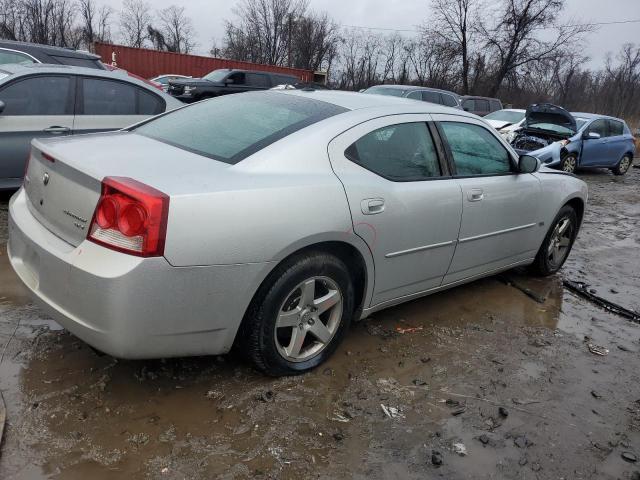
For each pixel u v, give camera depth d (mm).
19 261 2768
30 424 2426
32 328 3221
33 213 2779
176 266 2309
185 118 3465
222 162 2742
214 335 2570
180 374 2906
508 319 4133
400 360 3320
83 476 2172
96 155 2635
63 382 2746
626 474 2533
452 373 3246
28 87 5414
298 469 2324
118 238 2270
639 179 14484
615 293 5020
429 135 3572
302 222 2654
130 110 6141
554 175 4781
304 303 2871
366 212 2967
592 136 12852
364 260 3072
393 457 2467
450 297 4434
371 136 3182
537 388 3184
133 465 2256
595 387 3273
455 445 2590
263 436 2500
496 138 4172
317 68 51000
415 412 2812
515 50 39500
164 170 2523
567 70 46219
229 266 2447
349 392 2920
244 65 29984
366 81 49562
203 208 2361
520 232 4387
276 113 3223
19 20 50094
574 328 4121
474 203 3750
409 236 3291
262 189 2564
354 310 3316
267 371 2865
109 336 2311
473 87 41656
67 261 2348
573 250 6387
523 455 2580
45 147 2750
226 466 2299
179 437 2443
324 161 2908
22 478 2129
